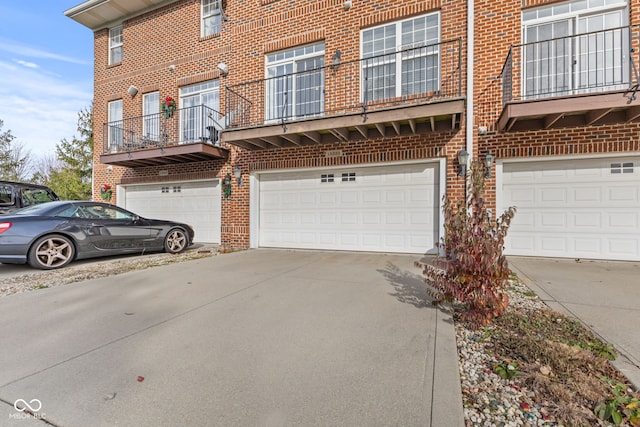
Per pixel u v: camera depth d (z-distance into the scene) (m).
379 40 7.47
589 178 6.25
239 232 8.93
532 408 1.95
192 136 10.08
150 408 1.94
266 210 8.82
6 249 5.43
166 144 9.76
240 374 2.30
